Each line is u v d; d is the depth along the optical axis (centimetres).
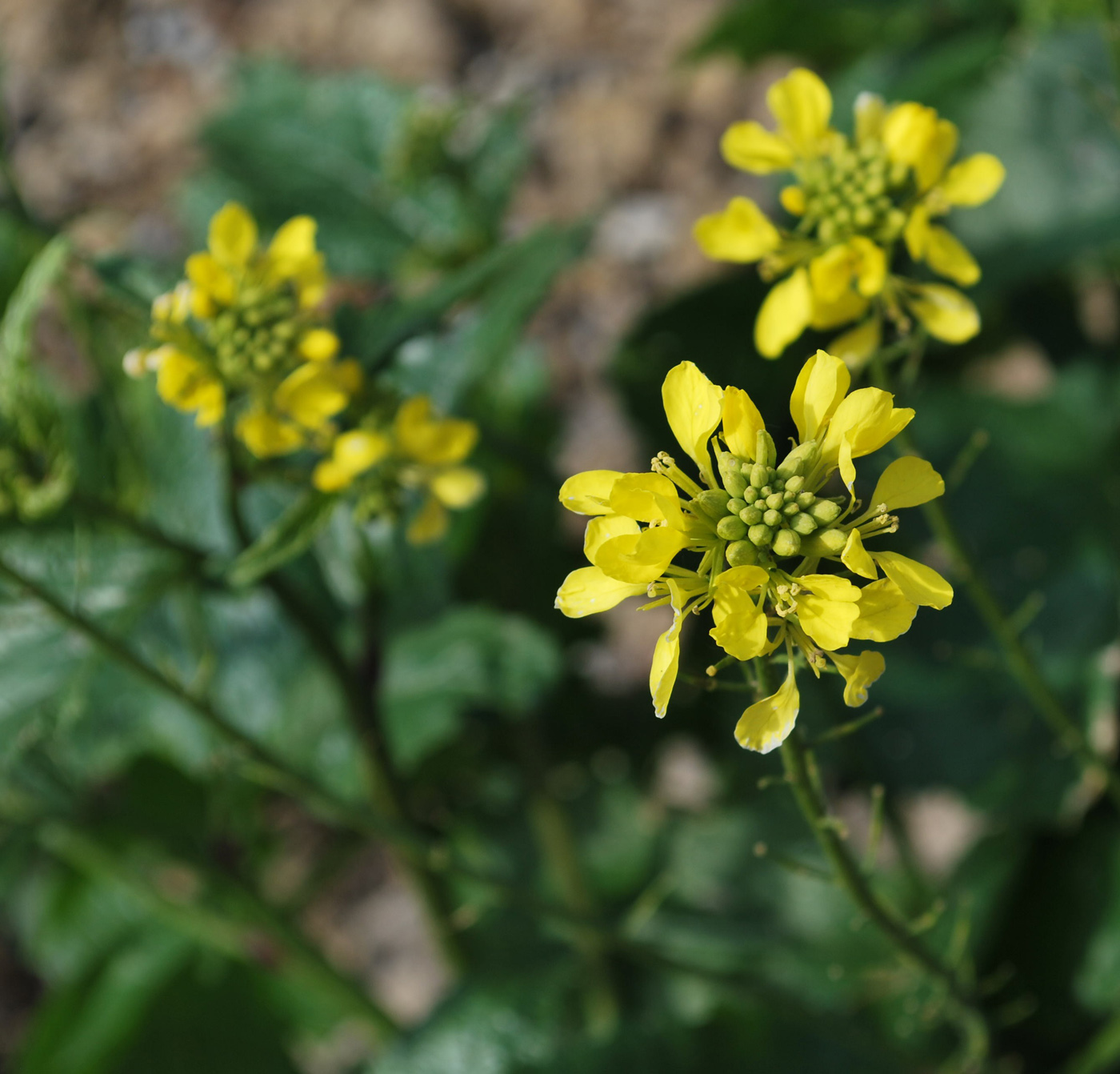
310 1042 52
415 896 47
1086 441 49
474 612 45
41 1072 47
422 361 41
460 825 52
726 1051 43
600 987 46
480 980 43
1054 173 45
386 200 48
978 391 50
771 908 47
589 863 51
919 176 34
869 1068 43
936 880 48
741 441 30
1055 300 52
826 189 34
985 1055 37
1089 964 44
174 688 36
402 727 44
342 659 38
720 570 29
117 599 37
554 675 44
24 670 37
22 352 35
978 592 36
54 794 45
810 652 29
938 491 29
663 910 48
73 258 37
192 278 35
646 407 52
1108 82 45
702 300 52
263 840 51
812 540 29
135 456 43
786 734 29
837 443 29
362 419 36
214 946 49
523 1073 42
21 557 37
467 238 47
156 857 45
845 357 35
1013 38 48
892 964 44
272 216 48
